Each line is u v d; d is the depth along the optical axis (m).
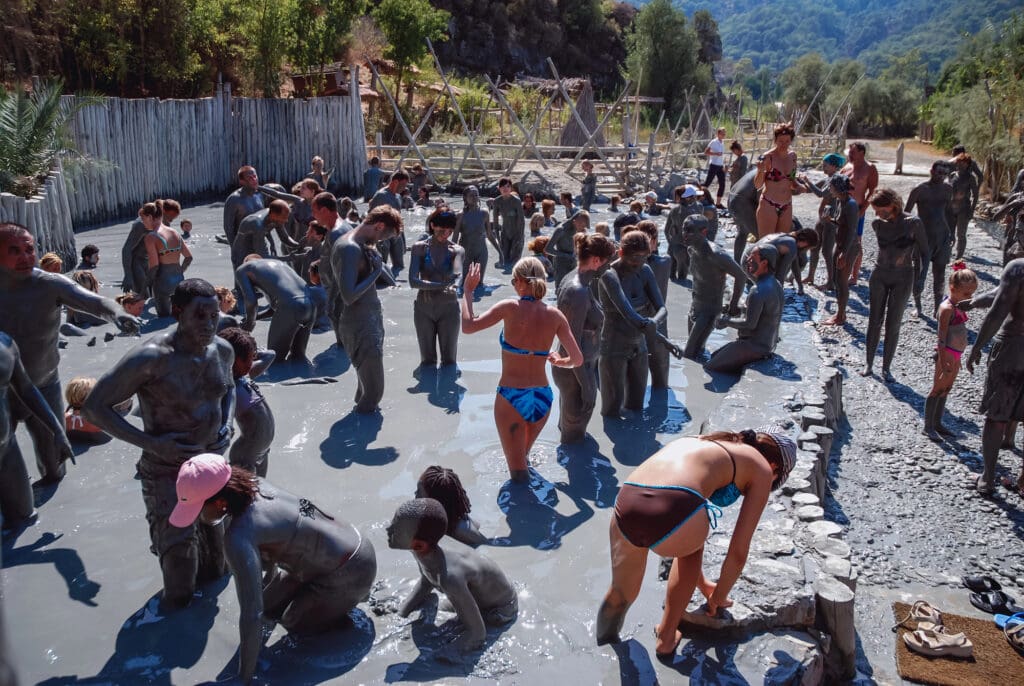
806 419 7.39
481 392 8.49
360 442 7.18
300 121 24.11
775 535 5.43
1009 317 7.13
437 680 4.23
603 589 5.11
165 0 23.48
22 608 4.79
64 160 16.00
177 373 4.66
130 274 11.21
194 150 21.94
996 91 23.59
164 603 4.86
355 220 13.79
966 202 15.05
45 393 6.27
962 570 6.29
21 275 5.89
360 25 32.28
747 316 9.02
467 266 13.20
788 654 4.42
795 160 12.23
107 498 6.18
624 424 7.78
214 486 4.04
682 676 4.27
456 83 39.66
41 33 21.67
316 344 10.18
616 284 7.35
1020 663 5.15
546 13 58.56
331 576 4.45
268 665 4.34
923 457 8.01
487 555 5.45
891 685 4.94
